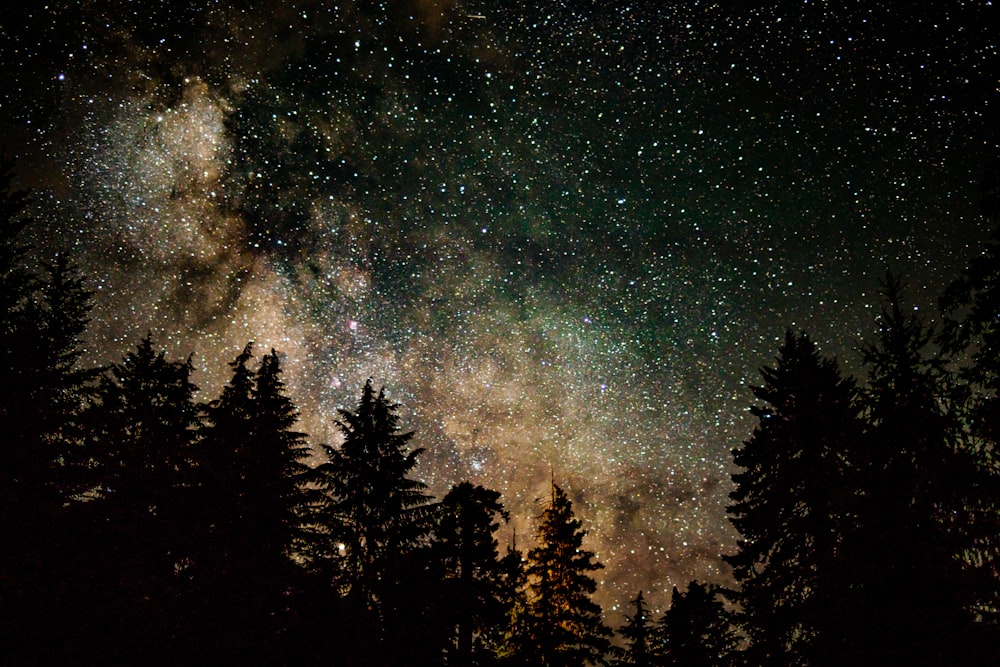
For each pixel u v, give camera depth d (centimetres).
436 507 1784
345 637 1495
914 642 955
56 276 1617
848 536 1105
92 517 1382
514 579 2153
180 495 1596
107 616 1305
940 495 1047
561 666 2119
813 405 1573
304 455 1855
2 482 1281
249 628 1473
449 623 1683
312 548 1719
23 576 1231
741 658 1628
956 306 1128
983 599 966
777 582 1490
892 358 1238
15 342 1403
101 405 1609
